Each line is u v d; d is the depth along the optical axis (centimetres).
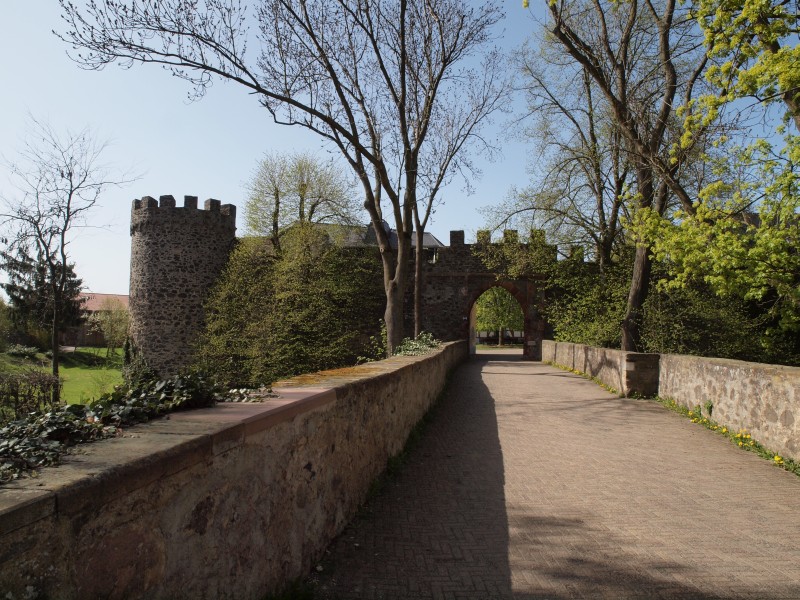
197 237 2880
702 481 591
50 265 2084
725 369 835
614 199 2169
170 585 225
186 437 244
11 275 2991
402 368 731
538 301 2991
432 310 3084
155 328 2820
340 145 1570
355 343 3003
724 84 933
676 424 909
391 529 455
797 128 901
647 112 1431
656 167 1240
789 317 1144
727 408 825
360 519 477
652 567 385
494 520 478
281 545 330
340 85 1502
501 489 568
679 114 1036
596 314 2216
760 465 655
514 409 1080
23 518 156
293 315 2677
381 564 388
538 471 636
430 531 452
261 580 303
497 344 5738
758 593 347
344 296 2905
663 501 527
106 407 285
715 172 1049
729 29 896
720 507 509
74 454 213
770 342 1335
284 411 335
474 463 673
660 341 1622
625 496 543
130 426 268
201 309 2884
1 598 149
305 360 2697
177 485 231
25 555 158
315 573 371
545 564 390
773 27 854
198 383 337
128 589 200
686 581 363
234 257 2833
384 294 3069
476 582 362
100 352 4603
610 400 1174
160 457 218
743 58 916
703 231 1069
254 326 2633
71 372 3309
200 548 246
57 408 273
